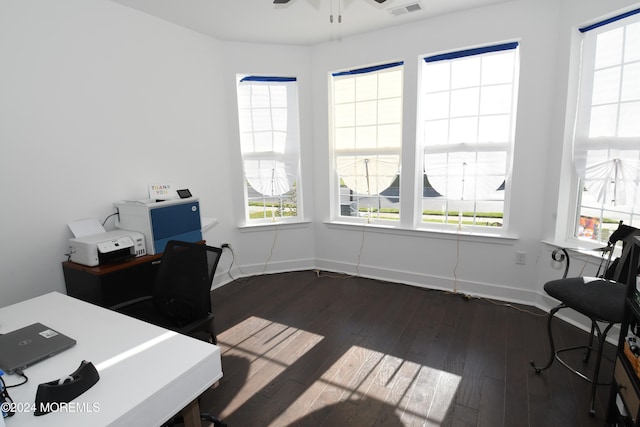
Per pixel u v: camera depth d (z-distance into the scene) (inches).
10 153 79.2
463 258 124.4
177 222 101.0
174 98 117.8
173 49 116.1
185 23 115.7
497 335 96.3
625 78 85.3
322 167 146.6
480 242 120.1
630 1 80.7
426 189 130.5
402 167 129.5
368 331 100.7
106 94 97.7
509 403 70.4
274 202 151.8
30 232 83.9
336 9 106.3
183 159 122.9
